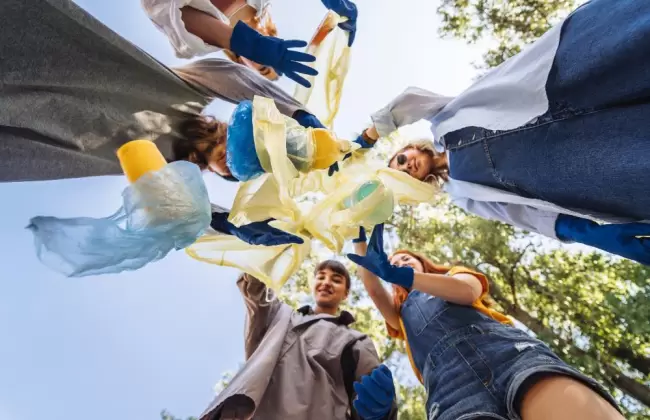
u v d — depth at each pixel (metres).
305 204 1.64
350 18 1.72
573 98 1.41
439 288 1.92
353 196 1.56
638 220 1.52
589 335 4.90
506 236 5.14
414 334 2.11
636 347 4.72
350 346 2.24
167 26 1.48
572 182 1.49
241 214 1.40
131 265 1.05
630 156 1.27
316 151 1.37
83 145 1.21
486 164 1.81
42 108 1.10
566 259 5.12
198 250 1.58
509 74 1.61
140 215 1.05
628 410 5.11
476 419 1.57
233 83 1.58
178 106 1.45
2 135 1.06
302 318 2.40
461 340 1.86
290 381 1.98
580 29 1.36
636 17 1.18
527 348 1.64
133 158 1.12
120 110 1.29
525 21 4.48
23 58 1.04
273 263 1.64
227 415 1.81
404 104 1.98
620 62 1.22
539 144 1.56
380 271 1.78
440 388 1.80
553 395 1.41
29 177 1.16
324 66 1.78
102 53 1.21
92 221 1.02
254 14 1.76
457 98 1.83
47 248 0.98
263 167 1.28
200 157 1.52
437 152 2.16
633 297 4.68
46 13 1.08
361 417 1.88
